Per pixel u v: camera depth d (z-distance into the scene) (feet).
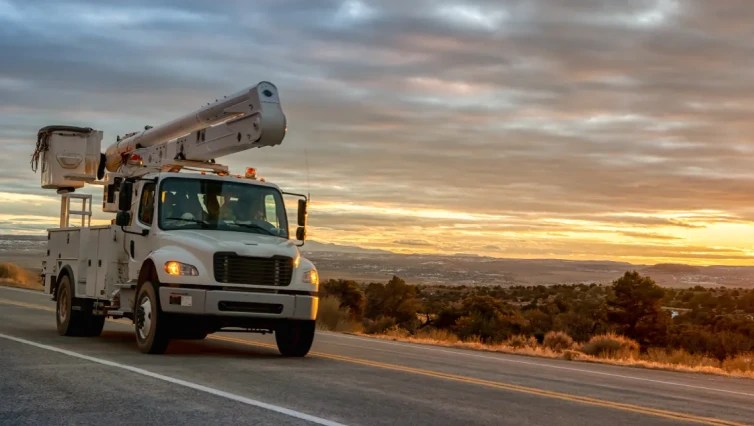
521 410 29.89
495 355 61.21
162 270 40.81
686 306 284.61
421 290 365.40
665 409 32.94
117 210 49.08
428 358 51.13
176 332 41.96
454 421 26.48
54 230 56.75
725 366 72.28
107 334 54.39
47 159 59.67
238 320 41.29
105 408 25.75
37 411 25.02
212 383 31.78
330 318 93.50
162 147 53.93
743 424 30.19
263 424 24.12
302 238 46.73
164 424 23.65
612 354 79.56
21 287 129.39
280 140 44.62
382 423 25.31
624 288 141.90
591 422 28.09
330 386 32.91
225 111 46.62
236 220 45.34
